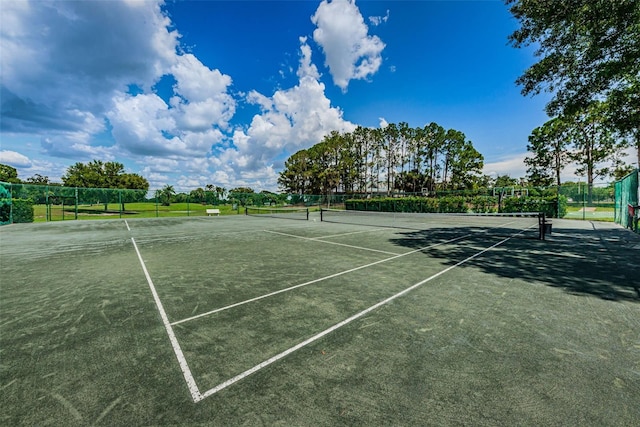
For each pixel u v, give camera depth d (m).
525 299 4.34
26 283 5.43
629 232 12.77
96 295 4.70
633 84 9.84
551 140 37.44
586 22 8.32
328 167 56.38
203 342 3.08
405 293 4.67
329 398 2.14
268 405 2.07
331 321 3.59
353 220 22.30
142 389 2.28
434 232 13.65
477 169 48.97
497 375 2.41
